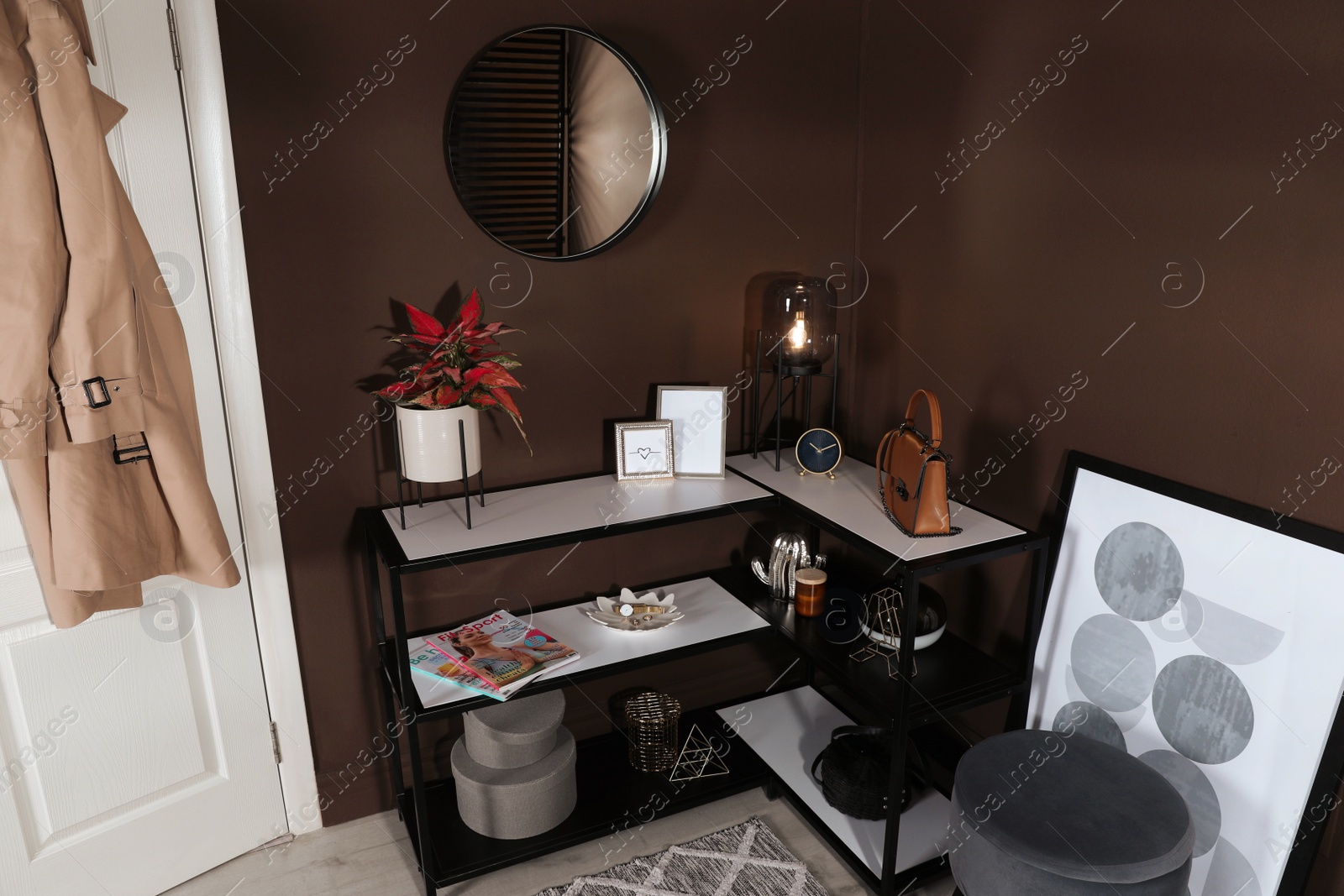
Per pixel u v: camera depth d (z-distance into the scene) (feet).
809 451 7.38
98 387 4.86
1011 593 6.74
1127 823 4.91
